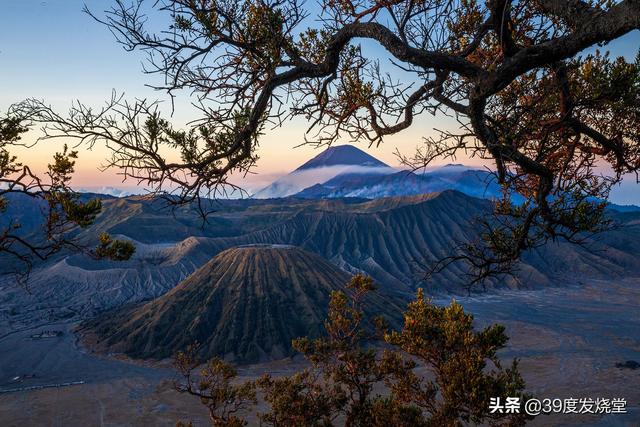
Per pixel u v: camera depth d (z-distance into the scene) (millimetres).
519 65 3213
